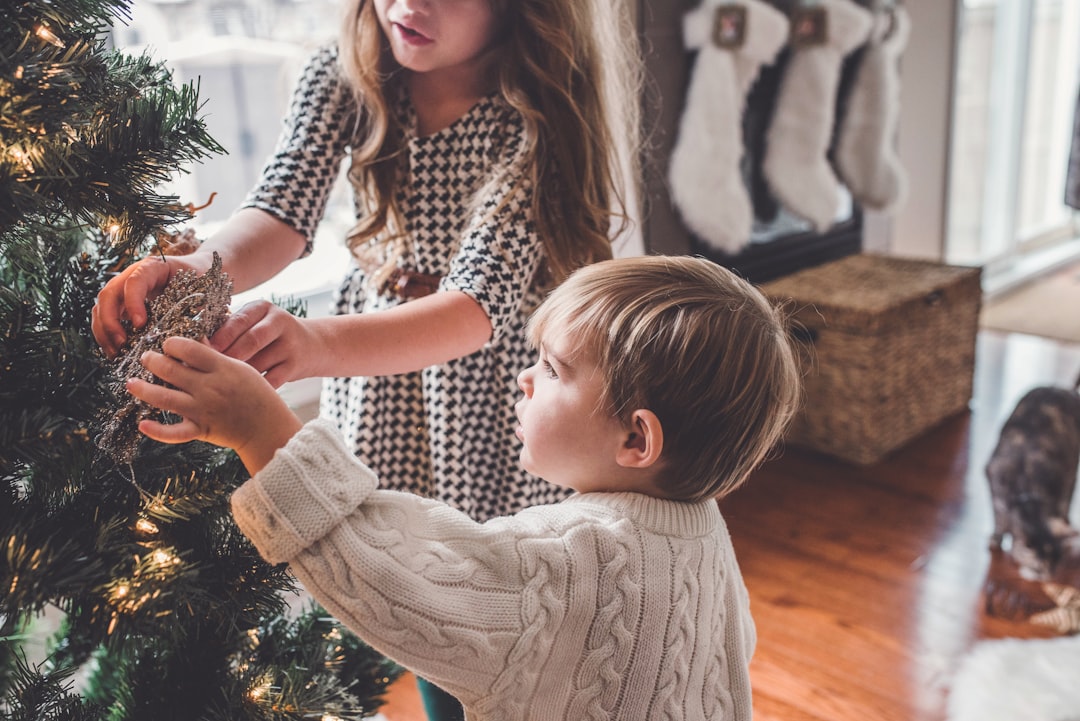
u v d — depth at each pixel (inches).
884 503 92.2
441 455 44.0
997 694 64.1
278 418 26.7
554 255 41.2
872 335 94.6
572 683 29.2
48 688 34.4
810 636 72.0
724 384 30.1
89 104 27.3
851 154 114.0
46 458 27.3
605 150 44.3
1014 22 156.8
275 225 42.2
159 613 27.0
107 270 33.5
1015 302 157.6
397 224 44.6
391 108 44.6
